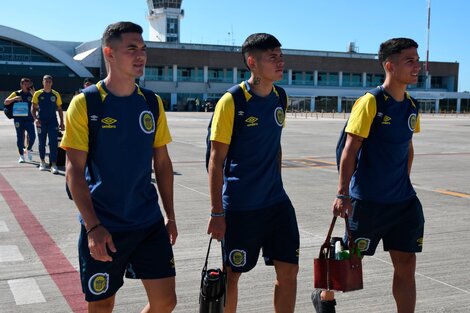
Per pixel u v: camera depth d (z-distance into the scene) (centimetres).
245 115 316
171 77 6756
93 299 274
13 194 834
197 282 454
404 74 330
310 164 1280
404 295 356
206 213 712
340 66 7456
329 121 3750
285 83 7244
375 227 347
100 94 268
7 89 6250
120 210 273
